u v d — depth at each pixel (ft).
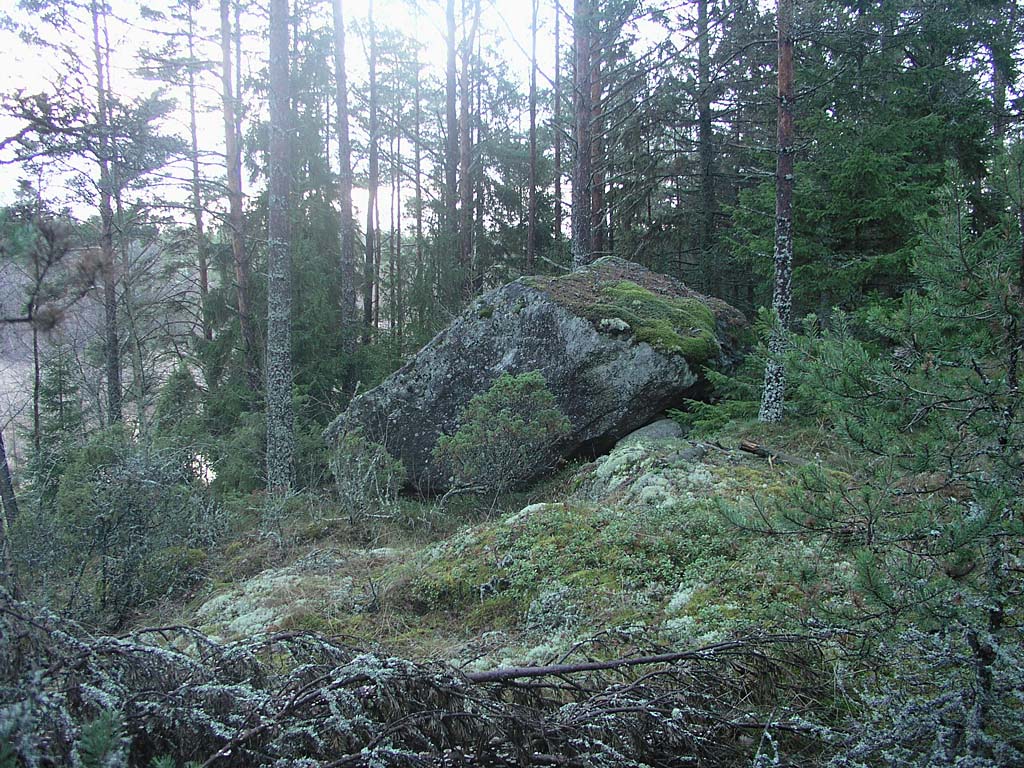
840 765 8.32
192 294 64.28
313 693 8.00
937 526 8.70
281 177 35.55
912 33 32.78
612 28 42.68
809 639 10.51
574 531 18.63
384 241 92.68
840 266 29.78
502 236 78.23
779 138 25.84
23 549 20.93
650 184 63.00
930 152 32.55
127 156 38.81
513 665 12.87
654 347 29.07
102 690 7.67
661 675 10.60
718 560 15.64
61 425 45.83
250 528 29.60
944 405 9.06
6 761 6.01
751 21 47.29
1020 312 8.53
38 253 10.96
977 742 7.65
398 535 26.43
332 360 50.39
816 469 10.45
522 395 27.66
